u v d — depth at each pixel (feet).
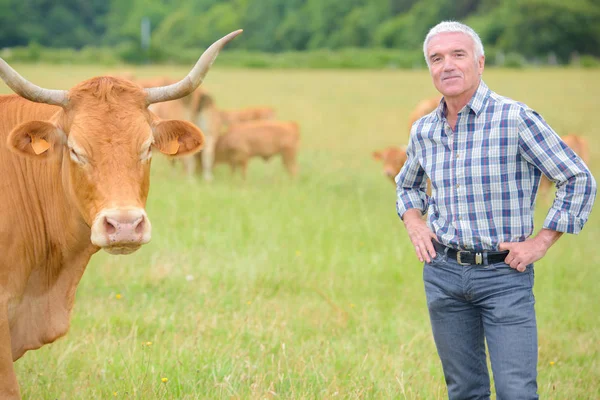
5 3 337.52
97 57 200.75
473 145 12.21
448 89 12.22
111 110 13.30
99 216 12.52
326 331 20.34
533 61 249.96
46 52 198.39
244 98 100.22
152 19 380.37
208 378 16.29
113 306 21.31
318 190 40.57
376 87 127.13
